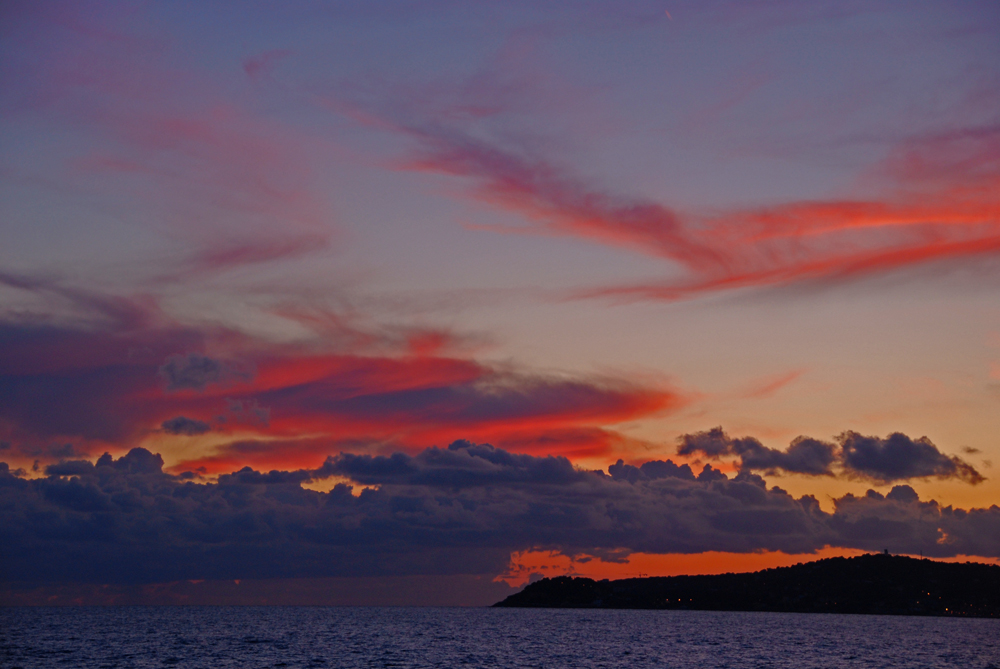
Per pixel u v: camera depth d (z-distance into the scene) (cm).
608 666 13188
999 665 13925
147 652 14525
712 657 14875
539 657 14662
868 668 13225
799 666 13438
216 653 14500
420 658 14125
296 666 12444
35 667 11981
